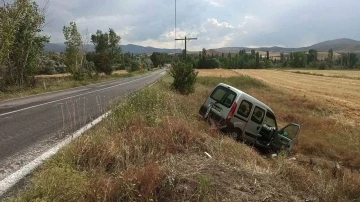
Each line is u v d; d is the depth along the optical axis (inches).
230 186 169.6
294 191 203.8
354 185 246.2
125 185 156.1
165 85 836.0
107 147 205.6
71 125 316.5
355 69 4955.7
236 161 237.1
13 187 167.0
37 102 556.1
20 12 797.2
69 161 187.5
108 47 2365.9
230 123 409.7
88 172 179.3
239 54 6599.4
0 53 742.5
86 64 1744.6
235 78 1569.9
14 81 880.9
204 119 443.2
